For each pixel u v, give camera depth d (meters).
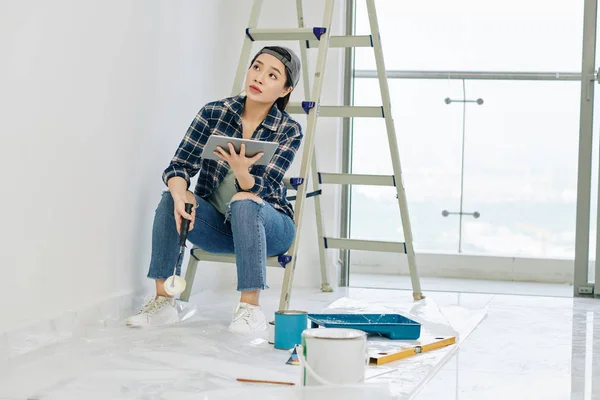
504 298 3.37
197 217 2.37
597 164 3.49
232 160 2.16
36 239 1.94
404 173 4.25
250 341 2.09
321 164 3.58
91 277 2.24
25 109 1.86
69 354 1.85
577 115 4.12
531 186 4.20
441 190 4.25
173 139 2.87
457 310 2.87
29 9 1.85
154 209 2.71
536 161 4.18
